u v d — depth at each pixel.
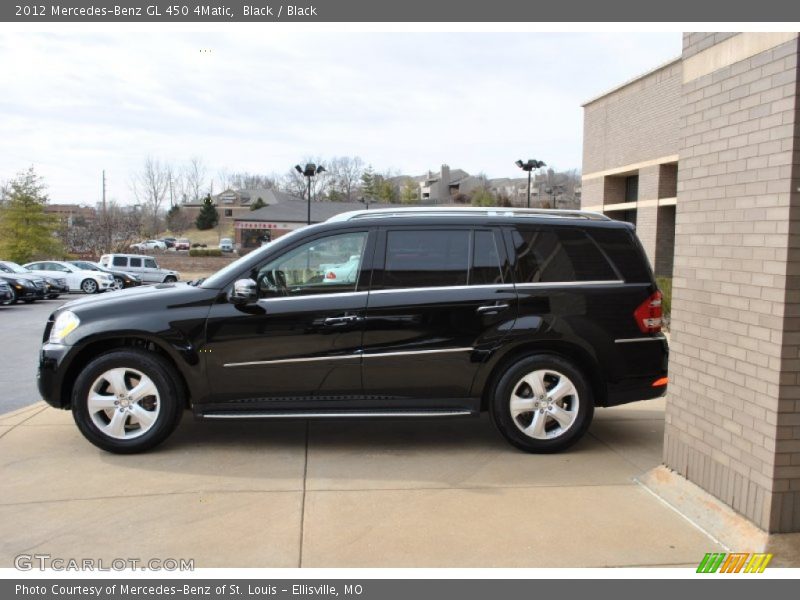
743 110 3.49
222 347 4.82
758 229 3.36
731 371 3.59
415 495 4.14
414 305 4.85
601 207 20.36
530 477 4.47
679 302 4.12
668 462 4.25
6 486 4.27
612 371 4.96
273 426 5.69
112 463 4.71
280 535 3.58
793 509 3.29
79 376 4.80
